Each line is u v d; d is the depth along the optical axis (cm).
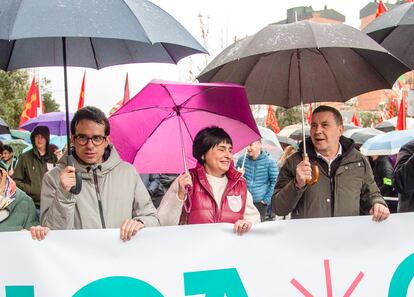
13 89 2397
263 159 732
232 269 320
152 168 412
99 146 318
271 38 346
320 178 380
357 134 1161
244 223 319
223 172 359
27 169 668
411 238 335
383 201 373
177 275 313
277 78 420
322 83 416
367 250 333
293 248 327
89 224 317
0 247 302
